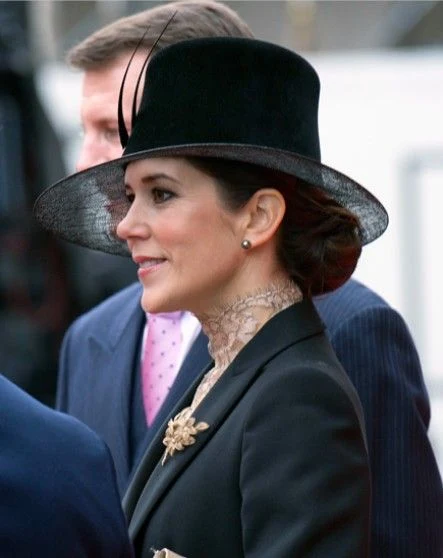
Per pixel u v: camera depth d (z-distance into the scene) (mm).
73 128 22188
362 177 20688
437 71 20656
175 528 7797
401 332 9586
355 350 9383
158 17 9977
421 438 9320
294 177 8062
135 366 10500
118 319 10875
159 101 7996
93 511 7062
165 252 8000
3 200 20297
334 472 7438
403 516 9086
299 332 8047
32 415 7207
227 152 7797
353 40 25422
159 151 7812
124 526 7223
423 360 20828
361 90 20750
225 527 7660
